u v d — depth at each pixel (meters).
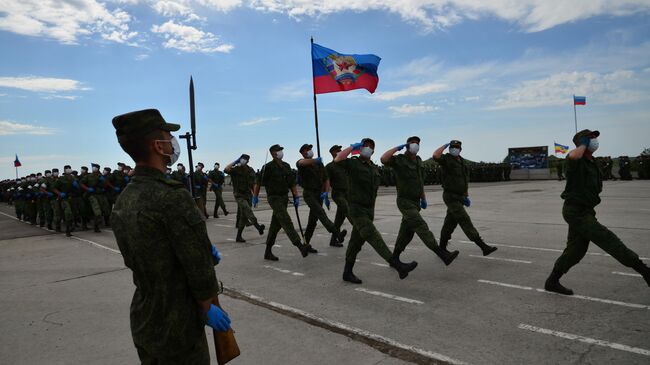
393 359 3.41
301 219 12.66
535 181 30.17
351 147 5.53
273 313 4.66
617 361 3.17
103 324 4.54
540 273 5.61
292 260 7.36
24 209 17.66
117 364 3.60
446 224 6.86
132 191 1.89
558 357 3.28
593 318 4.00
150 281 1.84
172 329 1.84
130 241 1.83
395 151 5.74
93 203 12.53
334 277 6.07
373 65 9.37
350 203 5.58
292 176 7.32
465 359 3.33
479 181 32.84
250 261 7.44
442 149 6.45
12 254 9.29
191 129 4.12
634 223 8.86
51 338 4.20
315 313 4.59
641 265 4.15
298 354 3.60
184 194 1.87
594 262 5.98
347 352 3.59
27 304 5.35
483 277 5.59
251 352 3.68
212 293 1.90
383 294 5.14
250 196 9.60
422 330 3.97
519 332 3.79
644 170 24.84
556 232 8.42
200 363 1.96
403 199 5.83
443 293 5.04
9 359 3.75
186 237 1.81
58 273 7.03
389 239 8.77
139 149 1.91
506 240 7.88
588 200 4.34
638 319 3.93
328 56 9.19
